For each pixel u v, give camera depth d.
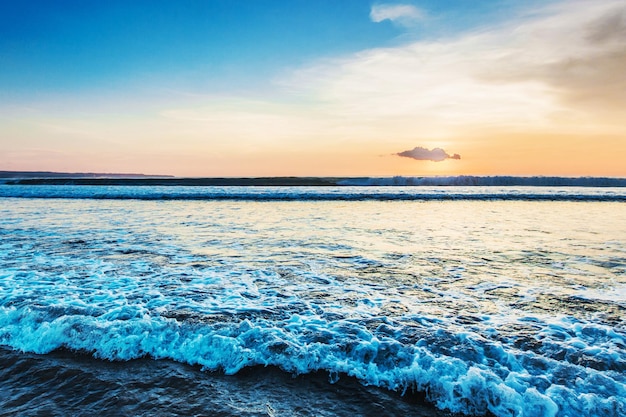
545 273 7.48
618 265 8.07
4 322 4.93
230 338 4.39
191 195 29.86
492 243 10.62
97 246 9.85
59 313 5.12
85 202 24.73
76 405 3.44
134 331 4.59
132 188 43.28
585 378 3.62
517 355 4.03
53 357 4.24
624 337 4.50
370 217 16.89
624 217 17.19
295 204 23.97
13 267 7.62
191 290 6.29
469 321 5.06
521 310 5.49
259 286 6.59
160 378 3.85
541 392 3.48
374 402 3.50
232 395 3.59
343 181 63.44
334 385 3.75
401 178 62.78
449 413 3.39
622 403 3.29
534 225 14.41
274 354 4.16
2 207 20.86
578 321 5.06
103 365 4.09
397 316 5.23
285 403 3.47
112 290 6.22
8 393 3.62
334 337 4.52
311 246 10.11
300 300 5.88
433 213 18.81
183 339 4.47
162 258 8.58
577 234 12.23
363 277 7.21
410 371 3.81
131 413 3.31
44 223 14.23
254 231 12.61
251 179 68.88
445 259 8.67
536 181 64.12
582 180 61.97
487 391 3.50
